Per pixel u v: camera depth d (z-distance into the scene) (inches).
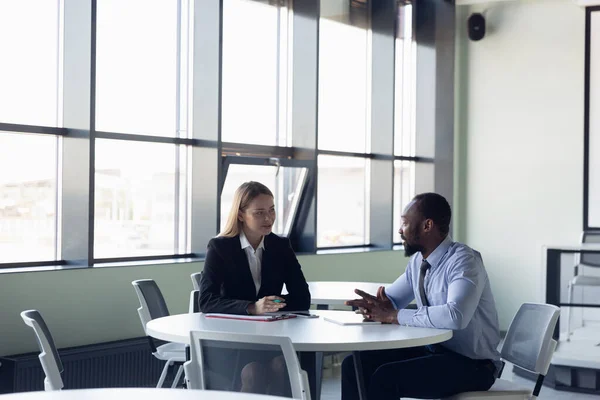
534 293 321.7
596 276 229.1
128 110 215.0
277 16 262.8
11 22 187.5
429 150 335.6
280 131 265.6
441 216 123.8
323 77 288.7
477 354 120.6
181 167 231.3
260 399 61.6
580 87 312.7
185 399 61.4
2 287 172.9
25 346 177.2
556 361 226.2
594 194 309.9
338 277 277.0
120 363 195.6
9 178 188.5
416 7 336.2
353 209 305.7
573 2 312.8
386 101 306.8
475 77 334.6
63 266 193.6
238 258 134.4
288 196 266.2
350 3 300.0
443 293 121.3
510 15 326.3
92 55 193.3
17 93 189.2
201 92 230.1
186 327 112.7
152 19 221.0
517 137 325.7
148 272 206.7
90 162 194.5
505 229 328.8
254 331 109.1
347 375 129.9
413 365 118.6
